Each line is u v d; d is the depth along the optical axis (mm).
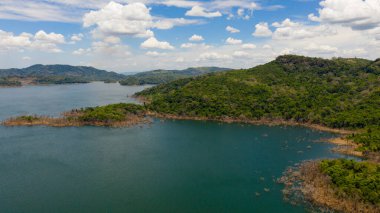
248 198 139500
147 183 156875
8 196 140750
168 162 189375
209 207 132125
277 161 189375
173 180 160875
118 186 153000
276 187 150250
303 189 142375
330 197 131125
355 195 126875
